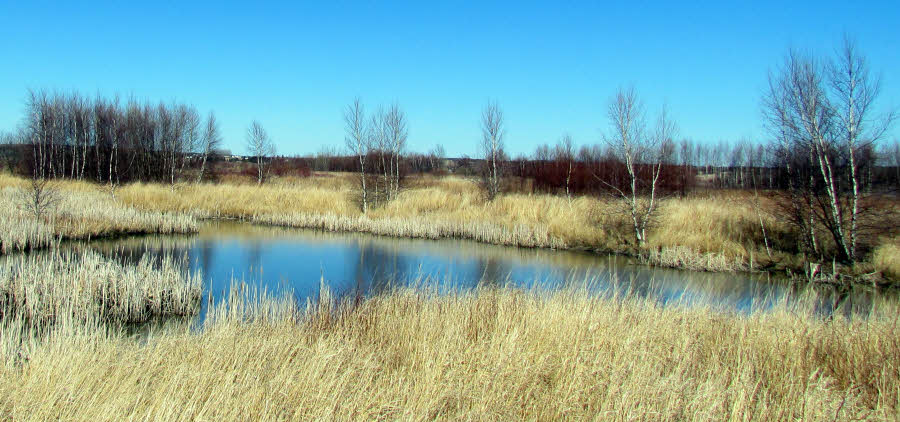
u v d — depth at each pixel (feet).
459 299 29.99
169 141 134.51
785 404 18.10
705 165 232.32
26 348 20.51
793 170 57.72
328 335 24.72
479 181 100.83
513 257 61.26
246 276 48.34
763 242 61.21
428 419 16.81
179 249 61.62
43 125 126.41
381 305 29.50
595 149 149.38
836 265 51.67
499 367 19.54
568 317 25.34
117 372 17.60
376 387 18.61
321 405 16.60
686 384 19.10
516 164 140.46
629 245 64.80
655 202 66.28
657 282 48.78
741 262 55.31
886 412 18.26
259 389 17.04
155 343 22.95
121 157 134.92
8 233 53.57
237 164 201.26
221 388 16.90
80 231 63.72
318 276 48.91
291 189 104.99
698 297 39.04
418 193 96.53
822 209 54.70
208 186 109.91
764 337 24.52
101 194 95.45
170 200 96.53
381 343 23.95
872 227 52.08
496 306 29.27
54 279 34.06
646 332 24.03
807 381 19.74
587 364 20.45
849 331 24.75
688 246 60.54
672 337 24.57
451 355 21.21
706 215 68.80
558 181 109.81
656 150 66.18
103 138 134.92
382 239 72.90
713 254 57.31
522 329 24.53
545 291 34.06
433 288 35.91
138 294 34.30
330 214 84.07
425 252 63.52
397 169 95.25
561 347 21.97
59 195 76.59
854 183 51.16
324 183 133.08
